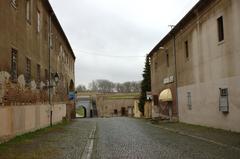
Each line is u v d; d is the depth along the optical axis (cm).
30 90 2298
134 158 1263
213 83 2469
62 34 4134
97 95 9500
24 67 2148
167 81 3969
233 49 2130
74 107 5844
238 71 2069
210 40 2511
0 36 1647
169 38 3809
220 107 2339
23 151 1429
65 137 2066
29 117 2255
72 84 5916
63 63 4309
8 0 1794
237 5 2061
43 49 2842
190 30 2983
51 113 3086
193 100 2964
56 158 1279
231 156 1252
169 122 3491
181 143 1717
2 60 1681
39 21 2683
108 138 2045
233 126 2164
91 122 4006
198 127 2645
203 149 1462
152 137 2077
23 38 2130
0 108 1641
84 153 1412
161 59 4350
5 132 1722
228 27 2189
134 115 8000
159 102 4528
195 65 2877
